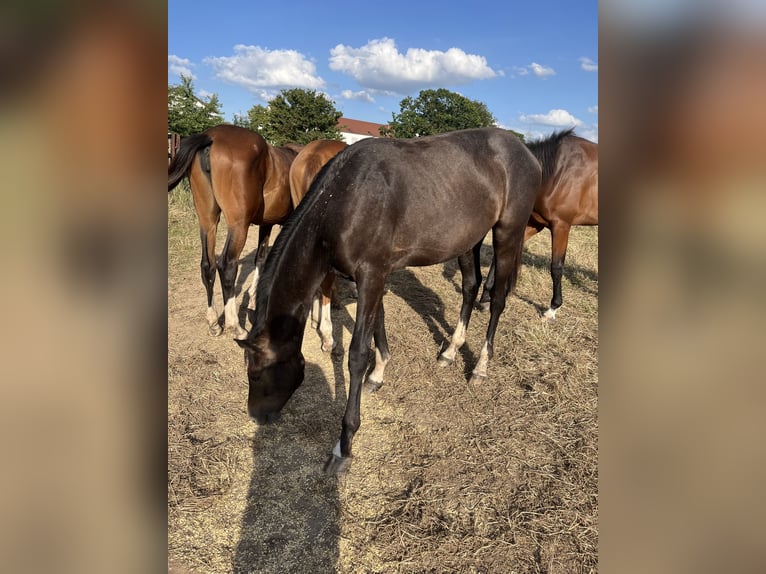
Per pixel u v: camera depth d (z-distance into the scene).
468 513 2.07
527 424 2.72
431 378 3.24
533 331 3.87
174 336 3.80
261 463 2.38
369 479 2.29
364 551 1.88
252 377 2.46
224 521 2.01
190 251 6.18
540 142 4.29
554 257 4.36
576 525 2.00
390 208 2.46
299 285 2.43
